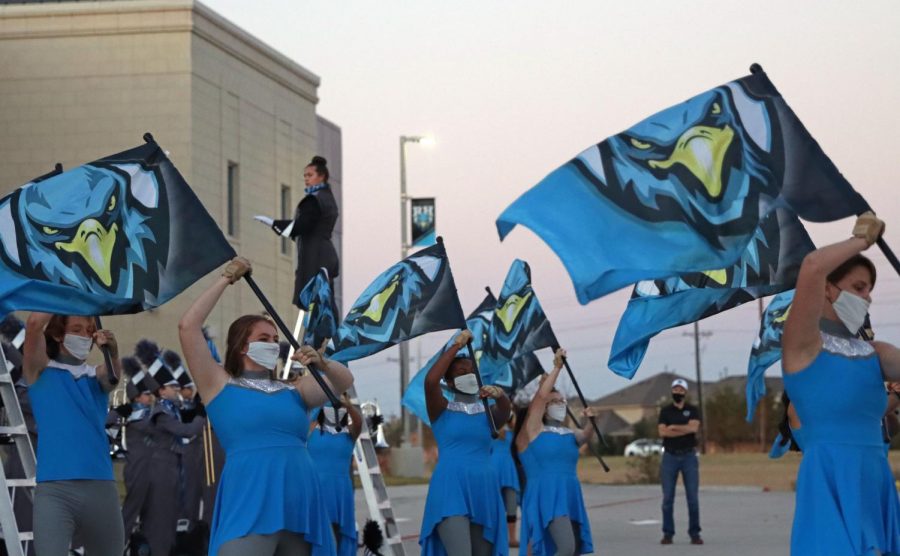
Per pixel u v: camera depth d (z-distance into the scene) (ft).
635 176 24.47
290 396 26.94
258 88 121.19
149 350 50.75
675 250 24.21
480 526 40.73
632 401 470.80
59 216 30.42
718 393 302.25
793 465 194.29
